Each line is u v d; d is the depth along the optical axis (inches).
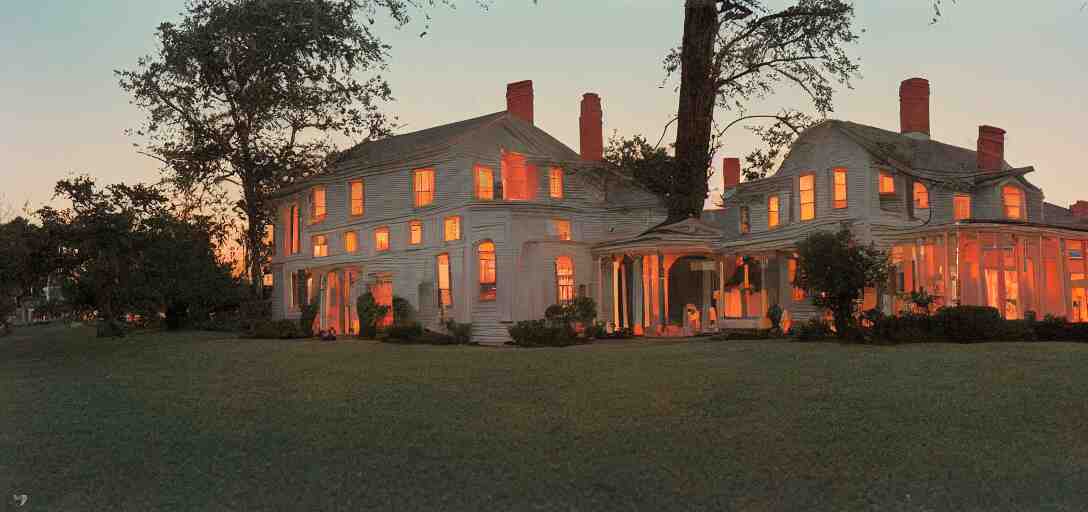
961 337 876.6
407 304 1331.2
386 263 1403.8
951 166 1317.7
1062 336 905.5
